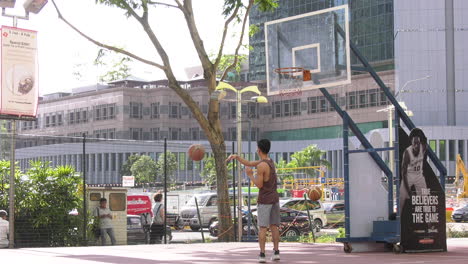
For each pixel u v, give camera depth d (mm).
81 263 10945
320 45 15062
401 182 13727
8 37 18484
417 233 13742
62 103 145500
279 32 15906
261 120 138250
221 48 24203
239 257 12484
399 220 13648
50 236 20641
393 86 121812
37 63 18938
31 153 22250
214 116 23812
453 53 116812
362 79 125250
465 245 16422
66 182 21188
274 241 11258
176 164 107562
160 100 133625
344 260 11711
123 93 133125
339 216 38594
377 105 122938
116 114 134375
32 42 18828
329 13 14914
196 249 15203
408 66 117375
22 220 20359
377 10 127125
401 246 13562
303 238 24234
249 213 22469
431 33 117188
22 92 18641
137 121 134500
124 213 22953
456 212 46344
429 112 116688
